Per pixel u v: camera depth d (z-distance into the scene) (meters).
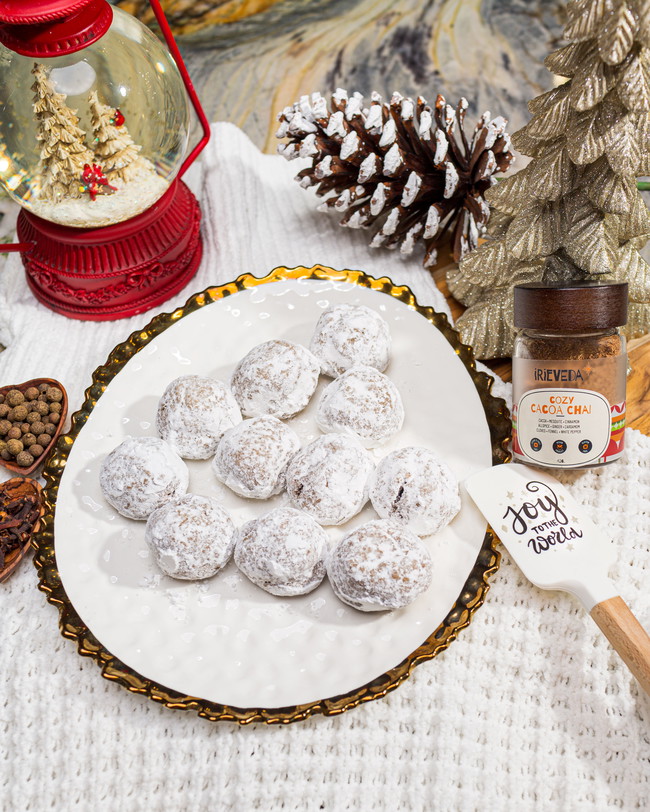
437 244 0.69
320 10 0.90
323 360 0.60
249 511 0.58
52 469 0.59
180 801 0.53
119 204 0.62
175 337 0.63
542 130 0.55
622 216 0.57
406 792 0.53
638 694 0.54
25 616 0.57
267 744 0.53
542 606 0.56
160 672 0.54
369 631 0.54
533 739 0.54
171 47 0.64
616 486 0.58
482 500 0.56
